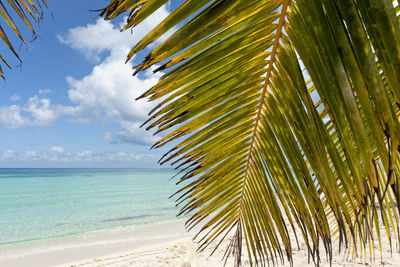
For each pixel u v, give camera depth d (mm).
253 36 782
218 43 763
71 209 16562
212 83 879
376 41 526
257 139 1179
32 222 12797
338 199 785
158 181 46500
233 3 672
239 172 1318
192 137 1068
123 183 41500
